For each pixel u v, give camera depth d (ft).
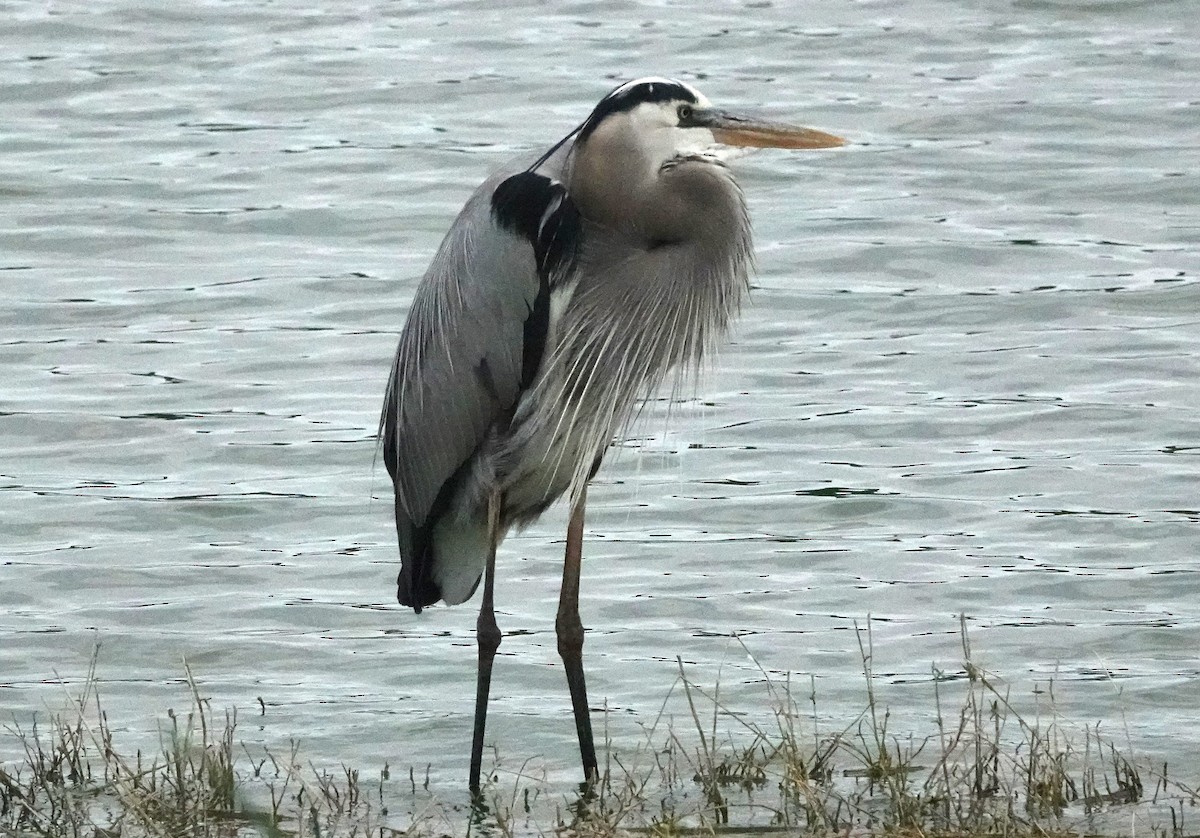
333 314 60.23
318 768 32.27
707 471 48.47
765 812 29.37
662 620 39.86
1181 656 37.01
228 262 64.75
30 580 42.06
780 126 32.22
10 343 57.67
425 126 77.30
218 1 93.61
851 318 59.31
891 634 38.47
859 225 67.10
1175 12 90.33
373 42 87.86
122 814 28.84
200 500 46.88
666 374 32.99
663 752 32.07
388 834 28.48
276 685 36.70
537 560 43.65
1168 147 74.33
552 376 32.42
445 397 33.19
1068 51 85.61
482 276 32.37
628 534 44.98
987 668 36.45
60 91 81.51
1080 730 33.04
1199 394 52.44
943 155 73.97
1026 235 66.08
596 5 93.25
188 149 75.20
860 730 32.22
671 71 82.69
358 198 70.23
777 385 54.29
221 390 54.08
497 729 34.27
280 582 42.22
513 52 85.92
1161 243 65.10
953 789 29.66
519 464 32.99
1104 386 53.31
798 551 43.39
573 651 32.09
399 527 35.06
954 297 60.70
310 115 78.89
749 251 33.12
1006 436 50.24
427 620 40.22
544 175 32.32
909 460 48.70
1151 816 28.66
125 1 92.99
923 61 84.48
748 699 35.32
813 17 90.89
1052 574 41.39
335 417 52.24
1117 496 45.93
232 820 28.94
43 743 33.22
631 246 32.37
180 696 35.96
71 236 66.64
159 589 41.78
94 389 54.08
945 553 42.96
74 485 47.88
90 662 37.68
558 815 29.12
